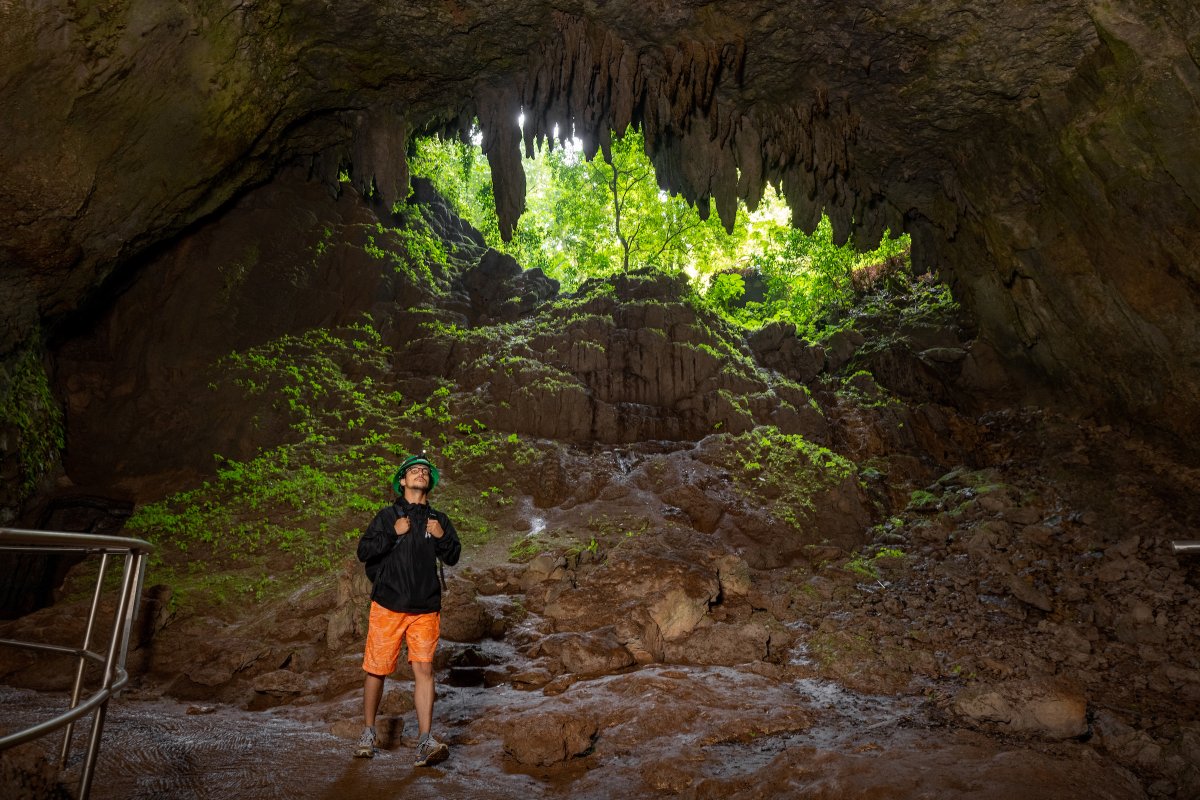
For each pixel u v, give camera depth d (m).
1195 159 9.55
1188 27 8.76
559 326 14.84
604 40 10.99
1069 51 10.04
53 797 2.63
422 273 16.62
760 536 10.77
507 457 12.39
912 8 9.84
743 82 11.76
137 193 11.14
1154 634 7.71
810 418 13.63
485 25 11.02
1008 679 6.75
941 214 14.27
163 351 13.71
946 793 4.01
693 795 4.40
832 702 6.23
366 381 14.06
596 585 8.30
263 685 6.59
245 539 10.55
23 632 7.64
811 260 19.81
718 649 7.36
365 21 10.88
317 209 15.91
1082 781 4.34
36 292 11.16
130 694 6.66
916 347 16.36
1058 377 13.90
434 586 4.99
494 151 12.86
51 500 11.70
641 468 12.09
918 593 9.09
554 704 6.05
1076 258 12.00
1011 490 11.79
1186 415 11.55
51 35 8.52
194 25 9.67
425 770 4.69
